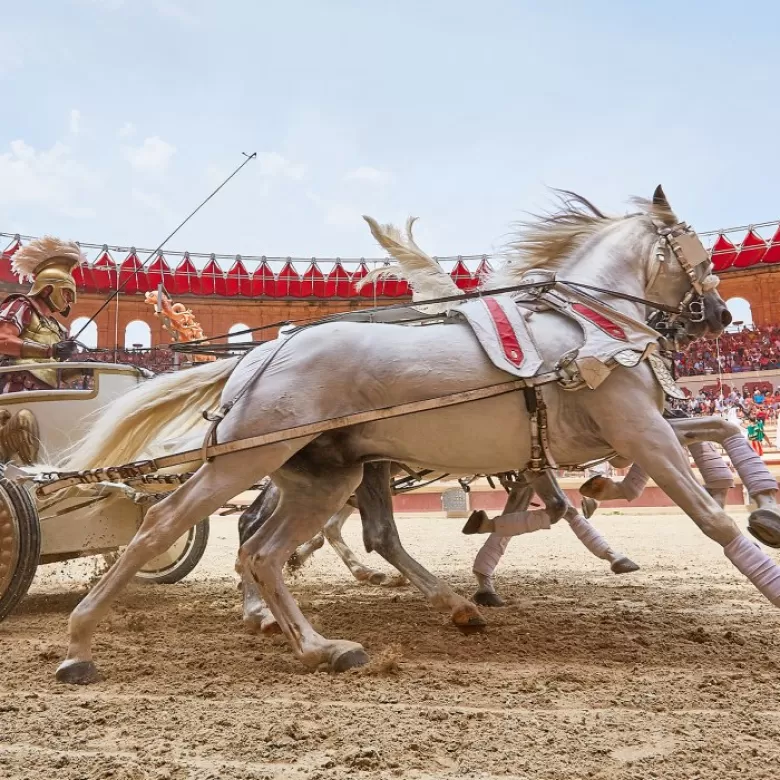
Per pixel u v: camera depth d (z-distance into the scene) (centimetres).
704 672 407
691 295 517
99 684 409
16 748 301
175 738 309
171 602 718
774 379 3541
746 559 420
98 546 688
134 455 505
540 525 576
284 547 469
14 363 759
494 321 455
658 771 264
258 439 438
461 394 436
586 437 457
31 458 654
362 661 428
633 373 447
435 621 575
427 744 296
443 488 1980
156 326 3794
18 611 683
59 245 836
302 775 267
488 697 365
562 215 540
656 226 523
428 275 871
